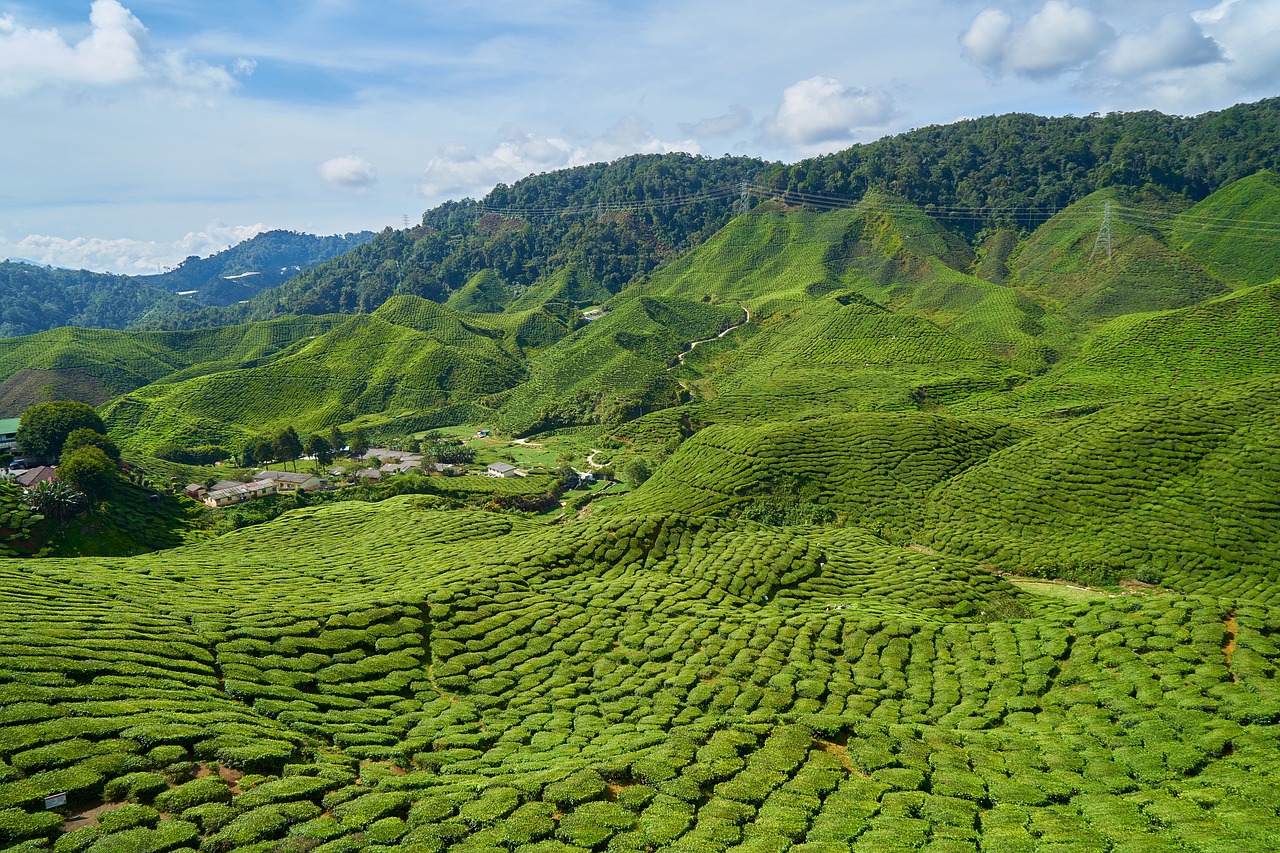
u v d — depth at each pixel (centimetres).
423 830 3694
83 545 11056
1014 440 14012
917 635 6650
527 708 5588
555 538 9444
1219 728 4591
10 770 3703
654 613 7288
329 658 5988
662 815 3928
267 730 4578
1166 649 5734
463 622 6900
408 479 16088
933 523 11588
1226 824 3606
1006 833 3703
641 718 5391
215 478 17475
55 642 5169
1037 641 6288
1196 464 11088
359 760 4594
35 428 14438
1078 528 10575
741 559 8869
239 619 6312
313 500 15250
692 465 15338
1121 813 3828
